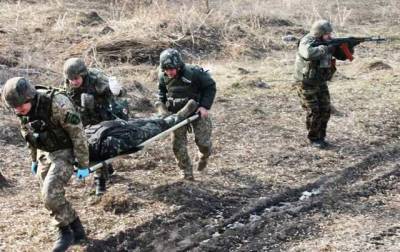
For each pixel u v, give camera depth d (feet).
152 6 45.70
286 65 39.22
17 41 38.45
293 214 19.98
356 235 18.52
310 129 25.34
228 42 41.91
